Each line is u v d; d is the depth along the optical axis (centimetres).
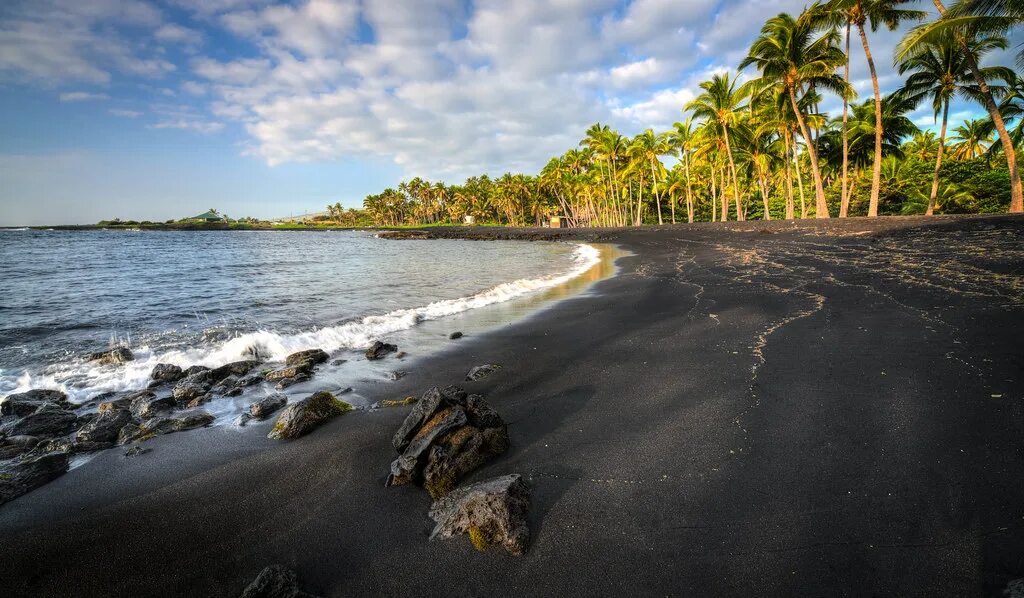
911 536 298
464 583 293
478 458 418
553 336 913
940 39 1986
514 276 2144
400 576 301
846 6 2530
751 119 3906
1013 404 440
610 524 334
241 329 1085
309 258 3497
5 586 302
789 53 2800
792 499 344
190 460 465
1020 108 2689
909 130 3203
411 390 653
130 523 365
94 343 960
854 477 362
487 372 702
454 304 1347
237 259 3375
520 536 318
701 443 435
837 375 561
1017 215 1861
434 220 14912
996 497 323
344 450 472
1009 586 253
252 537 345
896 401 477
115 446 503
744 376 591
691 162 5266
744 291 1202
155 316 1234
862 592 264
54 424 556
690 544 310
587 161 7825
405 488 401
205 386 680
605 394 578
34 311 1298
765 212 4259
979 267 1153
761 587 273
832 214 5462
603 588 282
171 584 304
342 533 345
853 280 1184
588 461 420
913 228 2086
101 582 305
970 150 4503
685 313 1019
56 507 387
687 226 4269
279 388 676
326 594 289
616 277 1845
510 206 10756
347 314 1256
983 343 605
